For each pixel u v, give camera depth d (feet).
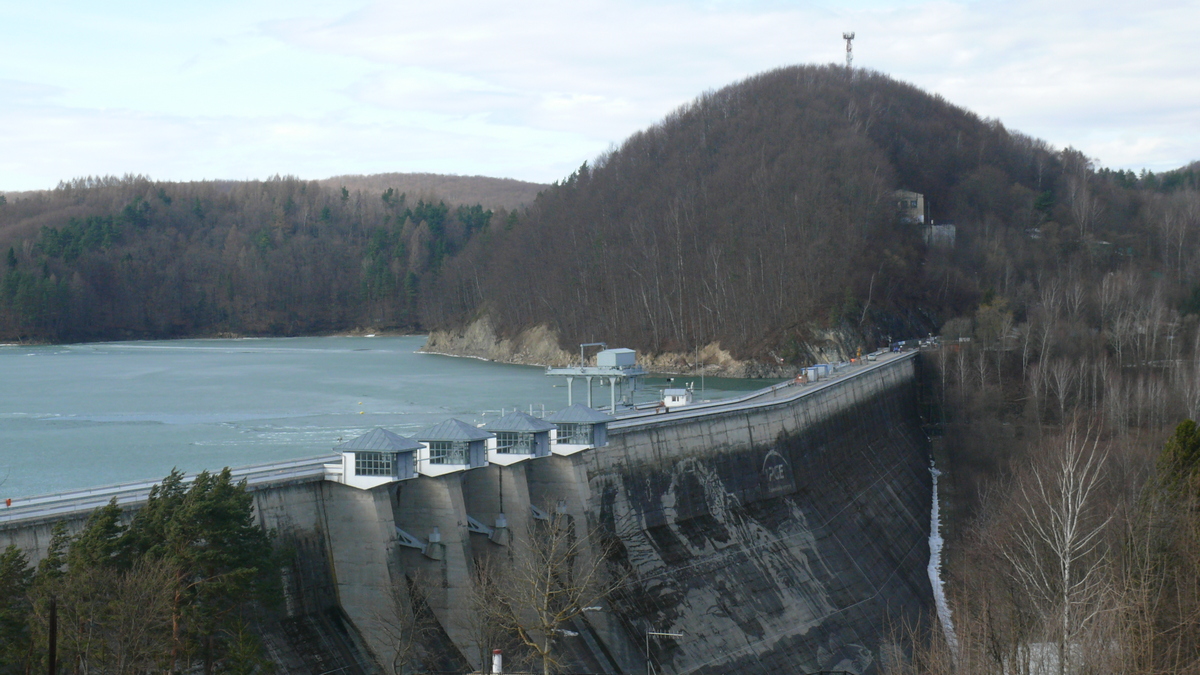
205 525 190.70
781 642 333.21
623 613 297.74
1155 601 191.31
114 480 388.98
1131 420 567.18
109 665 166.20
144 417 580.71
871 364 621.31
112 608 166.30
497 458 283.38
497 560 276.21
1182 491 239.30
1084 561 250.37
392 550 238.07
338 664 226.38
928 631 366.43
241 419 572.10
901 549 450.30
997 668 186.19
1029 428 589.73
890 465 532.32
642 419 357.61
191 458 439.63
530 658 247.70
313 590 233.55
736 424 393.50
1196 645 188.55
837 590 375.45
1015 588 238.27
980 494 495.00
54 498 221.46
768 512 391.04
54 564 173.99
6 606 162.81
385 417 584.81
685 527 351.25
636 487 336.90
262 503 226.58
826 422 470.39
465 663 242.78
